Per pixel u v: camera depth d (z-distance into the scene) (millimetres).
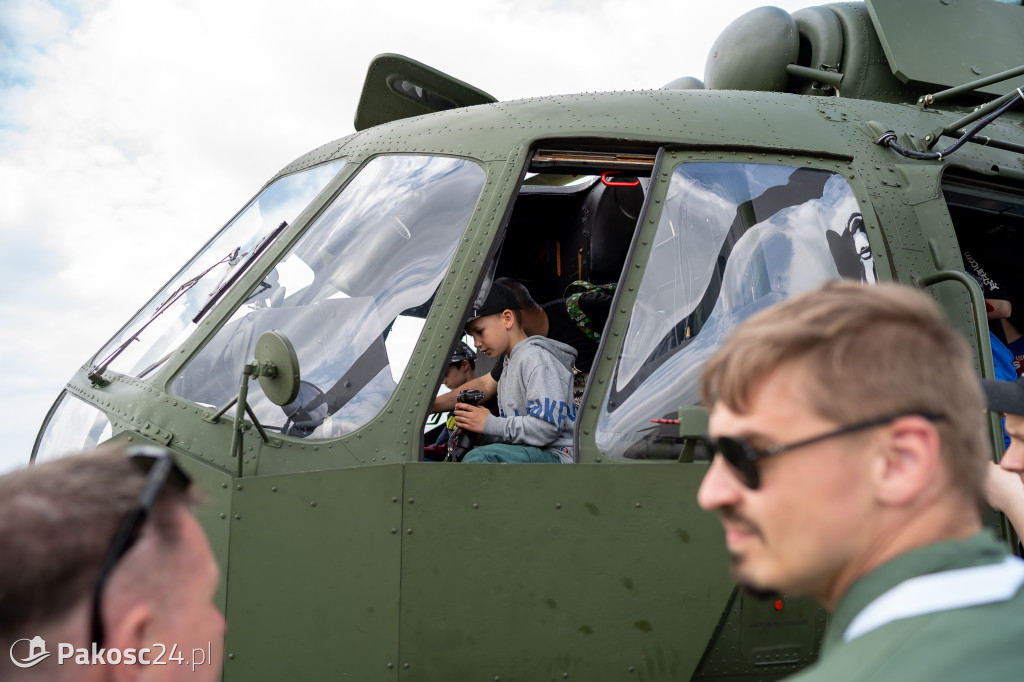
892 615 729
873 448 774
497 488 2186
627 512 2225
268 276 2758
